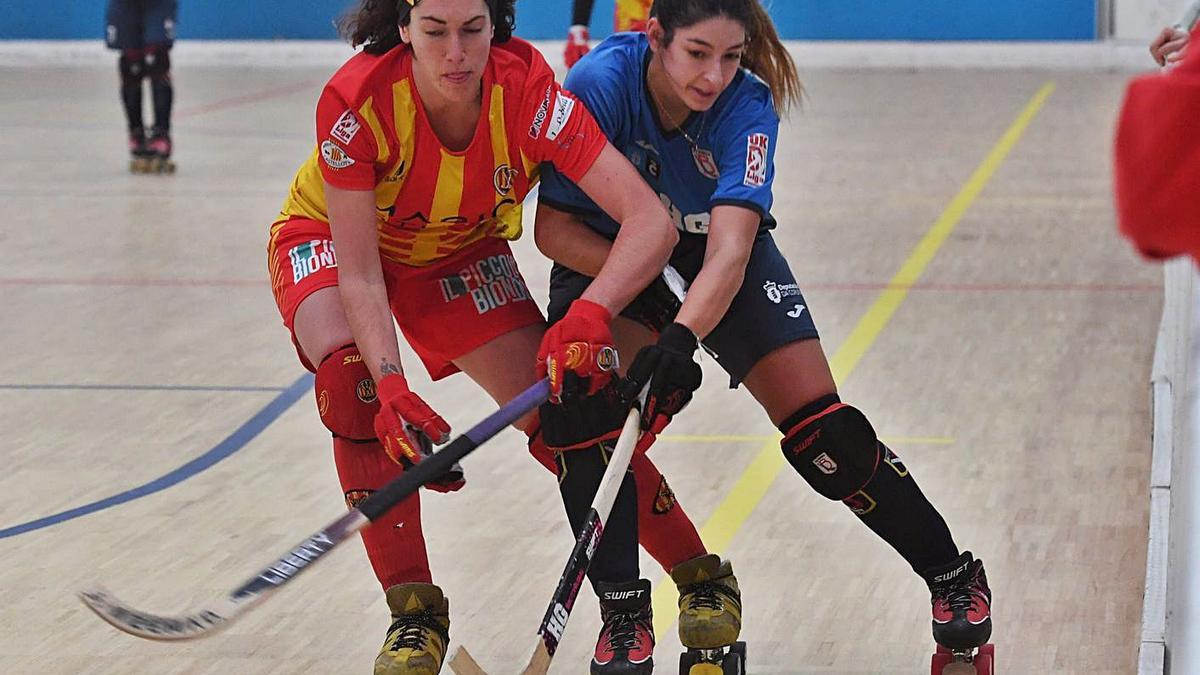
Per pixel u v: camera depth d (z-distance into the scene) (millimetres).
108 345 15117
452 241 7445
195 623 5711
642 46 7289
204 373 14078
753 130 7105
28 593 8914
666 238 6816
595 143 6871
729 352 7328
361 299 6805
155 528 10047
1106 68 39031
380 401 6688
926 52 39906
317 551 5910
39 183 25234
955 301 16406
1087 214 21250
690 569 7344
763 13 7328
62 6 43688
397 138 6781
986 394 12953
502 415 6367
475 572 9242
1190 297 5820
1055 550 9367
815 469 7152
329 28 42938
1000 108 32500
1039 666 7715
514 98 6836
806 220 21172
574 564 6090
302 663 7926
